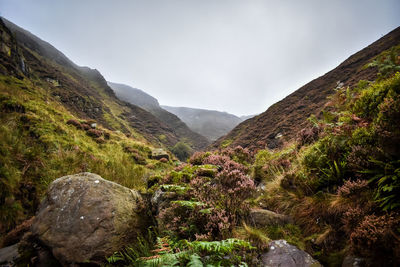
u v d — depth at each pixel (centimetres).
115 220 305
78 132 1223
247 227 245
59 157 750
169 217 302
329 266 182
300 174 309
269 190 356
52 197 330
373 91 345
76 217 292
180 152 4497
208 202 284
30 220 397
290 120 1845
